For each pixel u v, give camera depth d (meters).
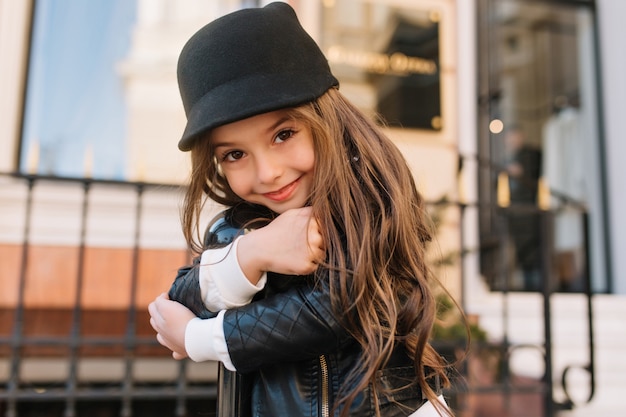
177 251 2.64
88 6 3.30
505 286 2.67
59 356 2.64
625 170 4.04
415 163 3.88
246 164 0.86
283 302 0.81
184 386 2.23
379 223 0.88
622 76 4.14
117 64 3.28
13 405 2.08
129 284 2.57
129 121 3.23
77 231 2.75
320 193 0.84
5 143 2.97
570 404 2.50
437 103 4.02
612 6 4.23
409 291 0.89
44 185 2.76
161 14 3.37
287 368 0.84
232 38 0.81
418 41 4.07
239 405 0.86
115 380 2.73
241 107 0.77
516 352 3.12
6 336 2.32
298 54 0.85
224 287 0.82
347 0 3.99
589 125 4.26
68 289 2.50
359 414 0.80
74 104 3.20
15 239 2.63
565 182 4.25
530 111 4.29
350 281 0.81
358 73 3.95
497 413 2.67
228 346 0.79
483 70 4.08
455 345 2.37
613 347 3.17
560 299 3.44
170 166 3.20
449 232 3.55
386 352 0.83
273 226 0.83
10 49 3.04
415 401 0.88
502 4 4.32
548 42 4.39
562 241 4.15
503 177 3.52
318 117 0.85
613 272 3.99
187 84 0.84
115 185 2.20
